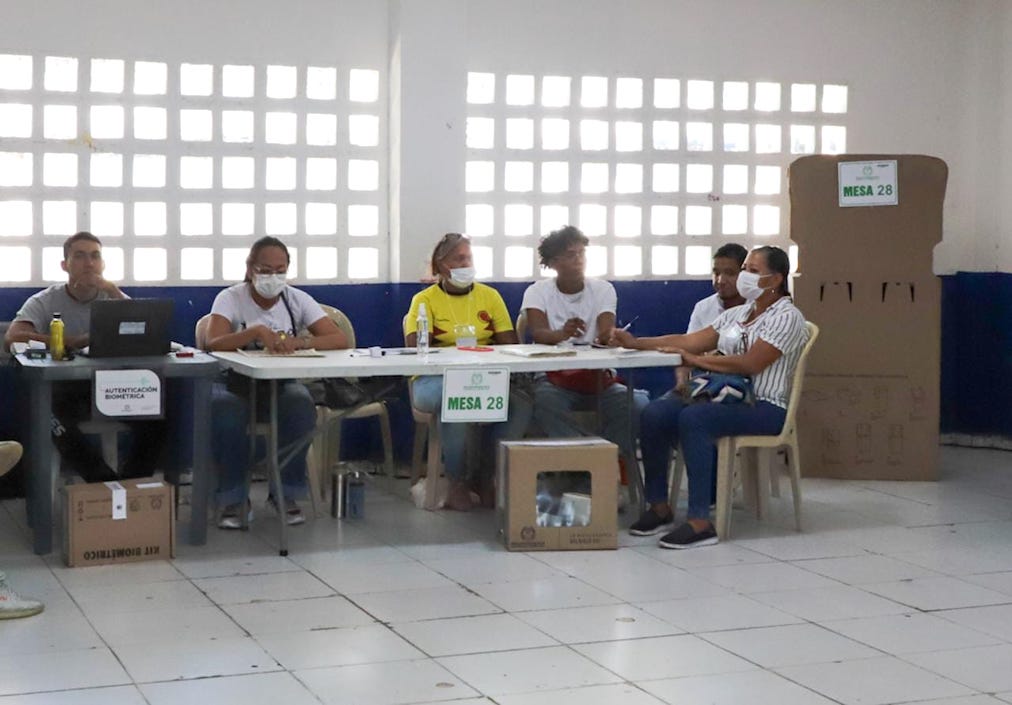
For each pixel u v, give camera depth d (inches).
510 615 165.0
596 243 280.4
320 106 259.6
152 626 158.4
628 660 148.3
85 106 244.8
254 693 135.9
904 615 167.5
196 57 250.4
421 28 259.0
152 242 250.8
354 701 134.1
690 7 281.6
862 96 293.7
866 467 260.1
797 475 214.5
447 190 263.4
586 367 205.3
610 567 190.2
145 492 188.9
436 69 260.7
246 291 223.5
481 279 273.4
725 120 286.0
